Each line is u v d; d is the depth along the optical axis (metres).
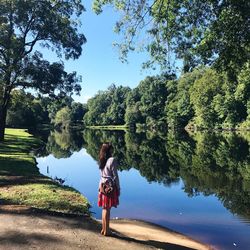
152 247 8.95
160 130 106.56
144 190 18.84
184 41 16.11
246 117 79.56
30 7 32.34
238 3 13.16
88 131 109.75
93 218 11.03
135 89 136.12
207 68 16.83
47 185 15.43
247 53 14.23
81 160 34.06
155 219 13.22
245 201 15.95
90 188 19.52
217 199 16.41
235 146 43.12
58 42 34.38
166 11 15.58
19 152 29.31
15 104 42.41
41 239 8.52
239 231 11.65
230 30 13.83
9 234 8.70
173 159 32.66
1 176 17.39
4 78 33.53
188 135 75.19
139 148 46.12
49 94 35.22
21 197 12.91
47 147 47.31
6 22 32.09
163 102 117.69
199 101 88.50
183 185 20.11
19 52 33.06
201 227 12.12
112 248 8.38
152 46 16.45
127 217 13.47
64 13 34.03
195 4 14.95
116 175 9.16
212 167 26.47
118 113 144.88
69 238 8.77
